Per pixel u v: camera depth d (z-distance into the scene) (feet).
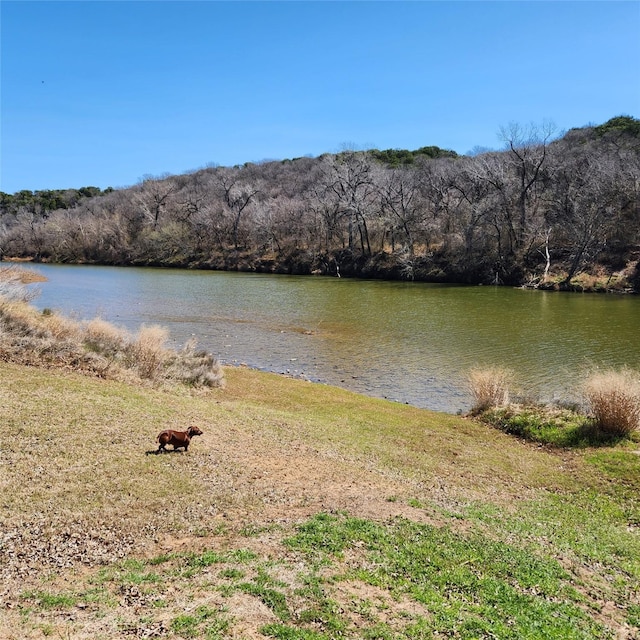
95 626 17.75
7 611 18.49
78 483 30.19
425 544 26.78
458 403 65.16
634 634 21.66
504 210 204.03
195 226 317.22
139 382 56.54
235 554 23.89
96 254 322.75
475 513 33.09
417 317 124.26
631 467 43.39
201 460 36.04
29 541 24.13
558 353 88.02
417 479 39.47
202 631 17.63
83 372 54.95
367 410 58.65
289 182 371.35
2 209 421.59
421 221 236.02
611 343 94.73
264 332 107.65
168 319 120.88
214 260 290.97
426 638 18.74
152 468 33.47
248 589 20.71
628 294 161.27
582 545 30.48
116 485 30.55
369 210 242.37
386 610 20.43
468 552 26.53
